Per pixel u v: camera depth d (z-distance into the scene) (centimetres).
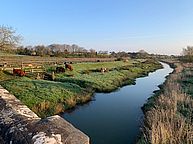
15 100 353
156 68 7738
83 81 3312
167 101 1780
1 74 2859
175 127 1188
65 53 9550
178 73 4662
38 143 215
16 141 233
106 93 3006
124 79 4300
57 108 1983
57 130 228
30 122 256
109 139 1432
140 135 1439
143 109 2153
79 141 221
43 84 2639
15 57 5819
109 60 8462
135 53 19225
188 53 9756
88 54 10744
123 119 1864
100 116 1945
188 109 1620
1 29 3838
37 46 10600
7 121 273
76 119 1841
